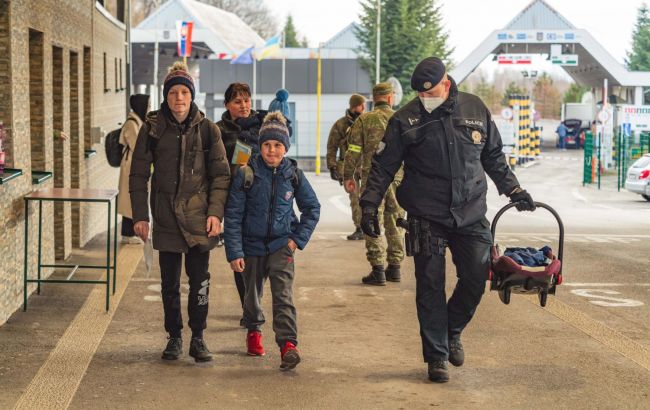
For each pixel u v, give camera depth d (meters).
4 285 12.26
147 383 9.57
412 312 13.44
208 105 85.19
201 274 10.39
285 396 9.21
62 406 8.77
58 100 18.03
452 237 9.94
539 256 9.88
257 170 10.23
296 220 10.53
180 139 10.20
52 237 16.03
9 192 12.48
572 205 41.53
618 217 33.47
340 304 14.00
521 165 74.69
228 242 10.22
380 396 9.27
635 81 86.50
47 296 14.05
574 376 10.06
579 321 12.88
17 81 13.05
